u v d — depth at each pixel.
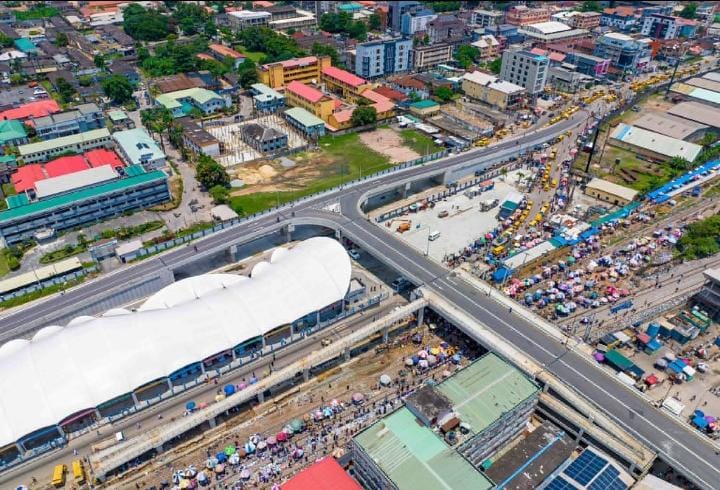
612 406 97.12
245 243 151.75
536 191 182.62
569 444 92.75
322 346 119.94
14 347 110.38
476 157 195.75
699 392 104.94
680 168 195.75
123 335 106.31
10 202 162.50
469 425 87.81
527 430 99.25
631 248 148.62
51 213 155.00
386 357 117.38
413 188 188.12
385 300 135.00
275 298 120.12
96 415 100.62
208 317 113.38
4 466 93.00
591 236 153.00
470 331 113.94
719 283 119.69
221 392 107.94
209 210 170.50
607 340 115.31
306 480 81.19
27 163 194.12
